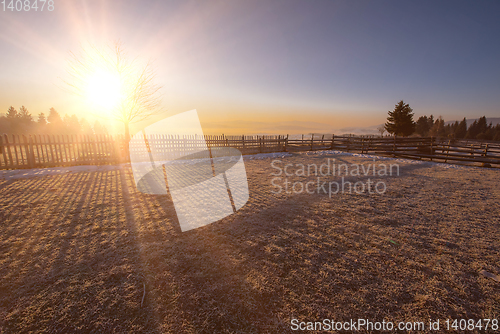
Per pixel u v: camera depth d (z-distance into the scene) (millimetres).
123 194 5293
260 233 3309
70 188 5844
